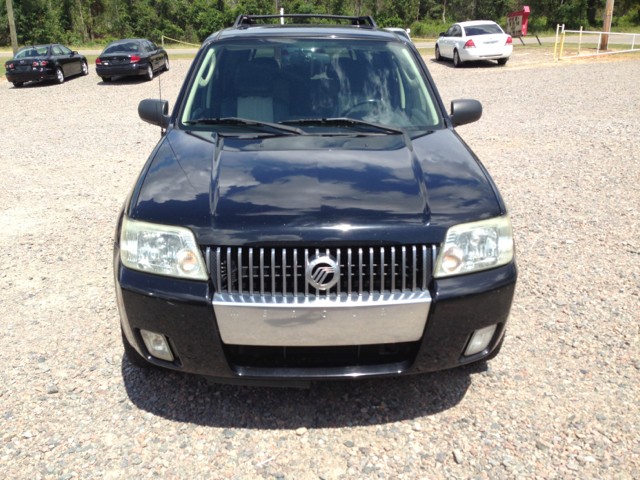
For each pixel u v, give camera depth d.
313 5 58.94
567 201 5.84
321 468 2.39
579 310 3.67
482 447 2.51
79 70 20.23
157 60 19.47
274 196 2.49
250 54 3.74
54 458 2.43
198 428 2.63
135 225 2.49
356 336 2.36
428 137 3.19
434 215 2.43
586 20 55.34
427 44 35.91
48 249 4.79
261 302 2.32
